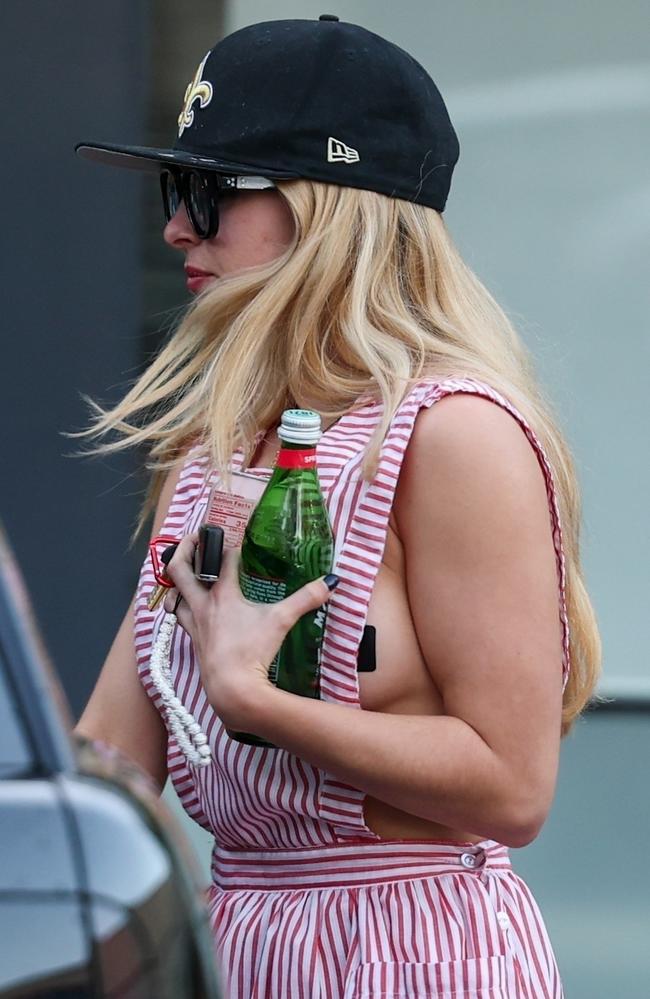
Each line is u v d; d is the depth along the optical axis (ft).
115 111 45.11
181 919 16.20
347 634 23.32
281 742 22.54
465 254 45.93
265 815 24.21
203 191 25.90
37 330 45.98
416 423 23.66
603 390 46.11
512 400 24.29
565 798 45.93
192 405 26.96
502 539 23.16
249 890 24.77
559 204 45.70
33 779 16.06
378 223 25.40
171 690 24.62
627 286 45.83
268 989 23.90
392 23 45.14
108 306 46.14
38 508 46.52
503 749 23.11
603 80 45.29
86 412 46.44
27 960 15.15
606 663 46.24
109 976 15.25
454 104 45.44
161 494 27.68
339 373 25.36
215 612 22.93
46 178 45.42
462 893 24.06
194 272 26.76
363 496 23.67
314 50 25.63
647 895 45.88
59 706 17.02
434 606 23.43
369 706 23.85
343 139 25.38
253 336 25.09
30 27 44.60
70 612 46.80
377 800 24.20
